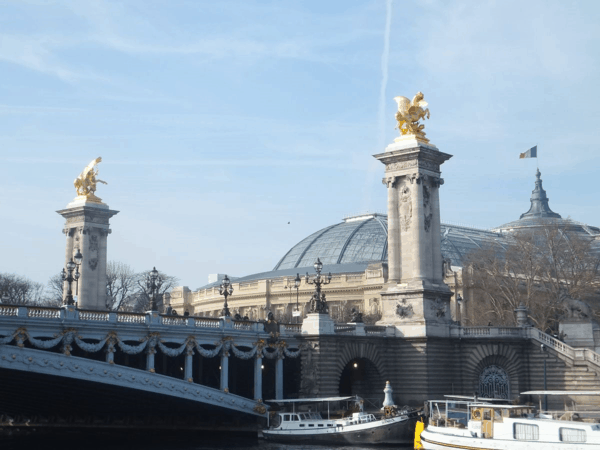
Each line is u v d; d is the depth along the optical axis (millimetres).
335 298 185125
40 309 74938
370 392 102375
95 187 146375
